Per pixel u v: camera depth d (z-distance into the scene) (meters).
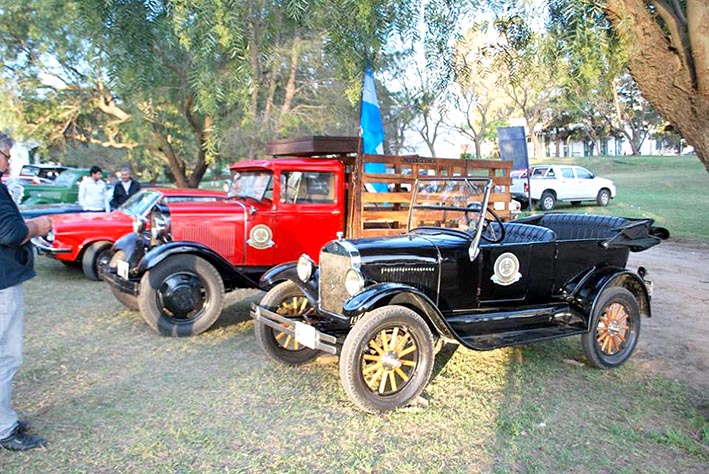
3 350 3.70
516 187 20.02
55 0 13.96
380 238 5.07
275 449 3.77
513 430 4.06
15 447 3.68
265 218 7.29
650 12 6.93
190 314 6.36
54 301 7.90
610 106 41.78
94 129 22.30
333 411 4.40
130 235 7.15
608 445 3.89
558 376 5.21
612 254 5.74
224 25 4.98
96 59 8.02
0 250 3.66
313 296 5.20
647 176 30.23
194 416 4.24
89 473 3.44
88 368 5.24
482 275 5.07
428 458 3.69
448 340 4.74
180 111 16.50
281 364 5.45
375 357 4.38
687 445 3.84
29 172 18.39
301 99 16.47
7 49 17.06
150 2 5.83
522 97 35.66
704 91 6.50
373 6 5.75
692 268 10.52
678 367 5.46
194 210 7.07
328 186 7.59
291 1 5.62
